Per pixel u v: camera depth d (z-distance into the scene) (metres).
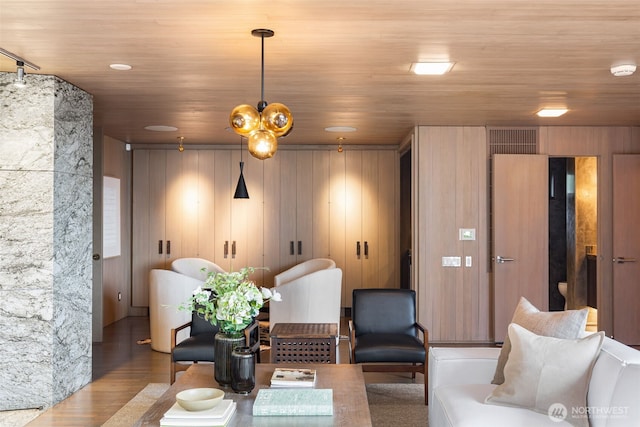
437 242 7.13
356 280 8.91
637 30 3.61
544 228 7.04
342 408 2.94
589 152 7.16
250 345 4.79
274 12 3.29
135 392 4.95
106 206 8.02
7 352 4.54
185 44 3.89
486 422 2.87
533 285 7.04
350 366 3.80
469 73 4.66
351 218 8.92
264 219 8.90
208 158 8.89
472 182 7.14
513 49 4.02
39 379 4.55
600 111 6.23
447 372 3.61
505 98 5.59
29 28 3.55
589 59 4.26
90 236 5.24
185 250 8.88
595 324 8.26
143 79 4.83
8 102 4.56
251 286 3.30
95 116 6.61
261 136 3.57
